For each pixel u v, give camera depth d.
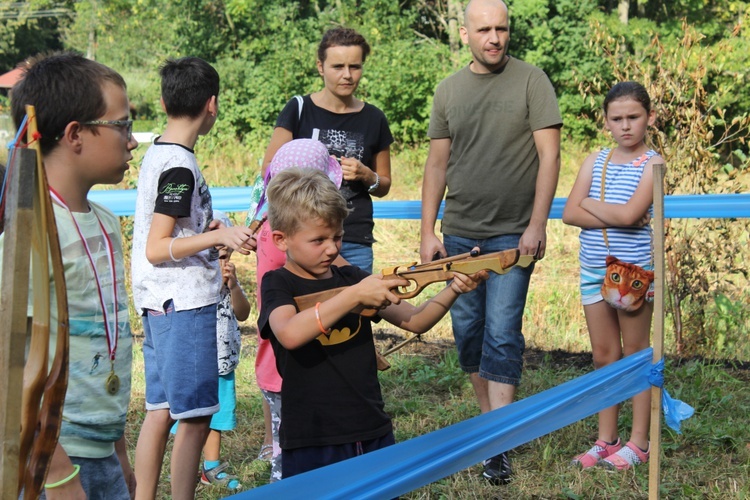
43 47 37.00
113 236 2.37
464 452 2.70
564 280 8.58
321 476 2.31
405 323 2.79
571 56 20.50
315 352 2.69
